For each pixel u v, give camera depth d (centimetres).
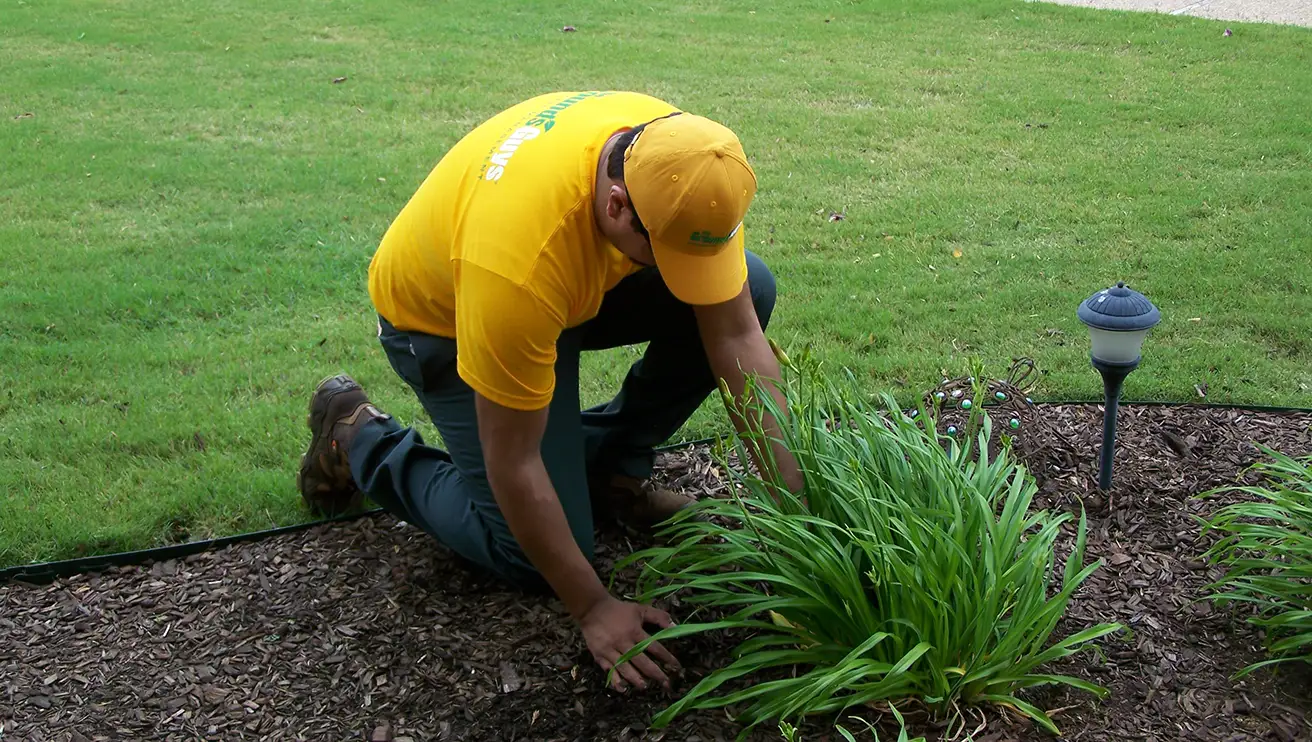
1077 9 1176
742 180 208
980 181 656
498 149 234
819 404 308
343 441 323
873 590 269
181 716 267
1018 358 431
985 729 248
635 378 317
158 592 311
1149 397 406
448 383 270
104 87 880
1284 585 274
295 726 263
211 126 786
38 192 646
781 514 258
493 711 265
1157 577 301
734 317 270
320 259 552
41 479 360
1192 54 979
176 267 537
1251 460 355
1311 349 444
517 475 242
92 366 440
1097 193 632
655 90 877
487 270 220
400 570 316
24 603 307
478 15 1162
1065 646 253
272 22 1125
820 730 251
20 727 263
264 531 335
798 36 1072
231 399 415
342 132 773
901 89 874
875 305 488
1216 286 501
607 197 218
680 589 276
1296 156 693
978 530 264
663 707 263
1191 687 262
